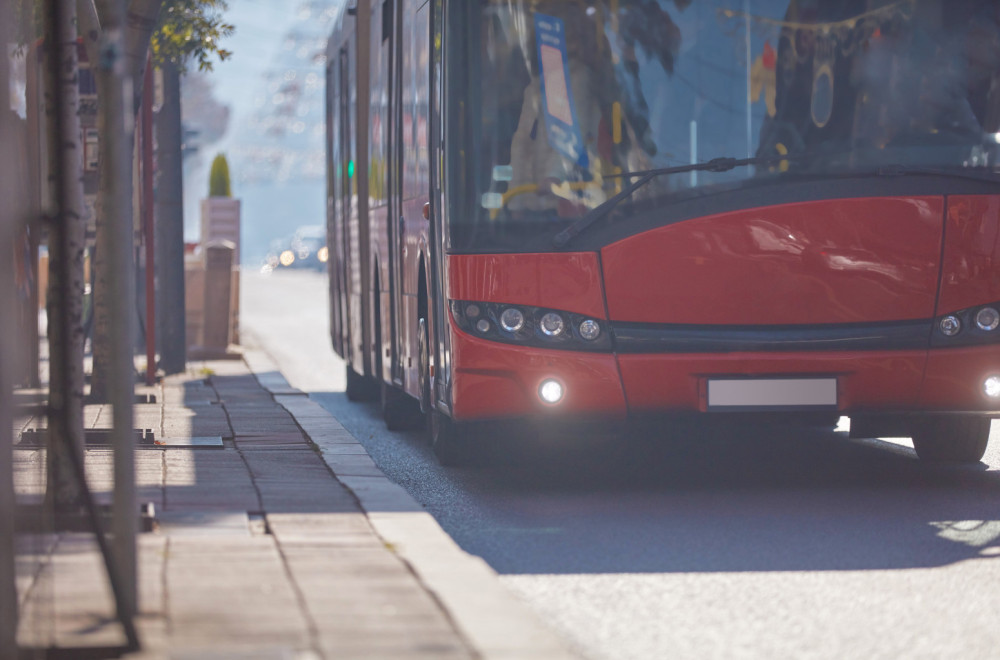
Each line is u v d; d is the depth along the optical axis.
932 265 12.52
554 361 12.37
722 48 12.65
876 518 11.41
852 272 12.47
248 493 11.48
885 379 12.47
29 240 14.34
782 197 12.46
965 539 10.50
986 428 14.29
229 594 7.85
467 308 12.52
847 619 8.10
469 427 12.84
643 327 12.41
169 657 6.68
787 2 12.68
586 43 12.62
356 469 12.98
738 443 16.69
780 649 7.45
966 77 12.73
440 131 12.97
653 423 12.69
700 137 12.58
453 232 12.58
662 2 12.66
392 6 17.39
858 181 12.52
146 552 8.97
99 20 17.59
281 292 76.25
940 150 12.68
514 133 12.58
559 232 12.47
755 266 12.42
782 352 12.41
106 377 19.62
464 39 12.63
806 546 10.27
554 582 9.14
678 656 7.32
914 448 15.66
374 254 19.30
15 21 9.53
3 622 6.64
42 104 11.59
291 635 7.04
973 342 12.57
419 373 14.93
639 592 8.83
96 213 19.39
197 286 31.34
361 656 6.68
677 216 12.45
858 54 12.69
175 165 26.52
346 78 22.70
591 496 12.78
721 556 9.93
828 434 17.53
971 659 7.24
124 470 7.47
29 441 11.67
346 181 22.92
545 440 17.11
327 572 8.41
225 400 20.59
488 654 6.73
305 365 31.73
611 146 12.55
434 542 9.38
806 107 12.62
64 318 9.87
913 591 8.81
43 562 8.08
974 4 12.78
